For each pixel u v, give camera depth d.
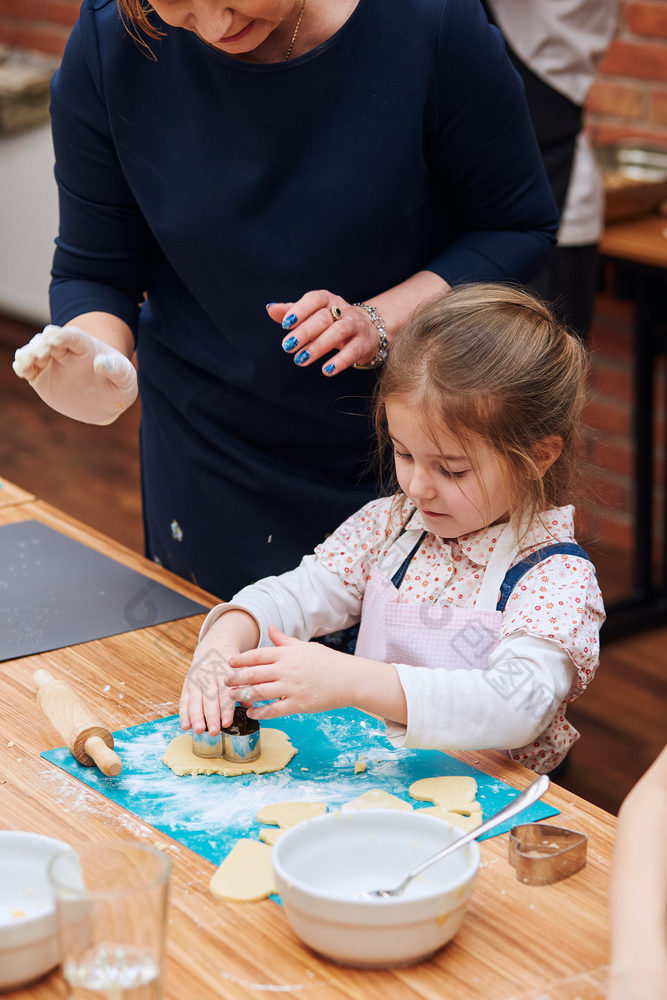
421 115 1.37
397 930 0.80
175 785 1.05
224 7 1.19
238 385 1.53
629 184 2.95
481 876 0.93
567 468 1.32
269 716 1.12
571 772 2.46
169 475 1.69
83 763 1.08
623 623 3.06
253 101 1.36
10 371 4.98
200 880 0.91
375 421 1.45
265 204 1.41
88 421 1.33
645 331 2.93
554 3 2.40
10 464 4.11
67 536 1.61
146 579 1.48
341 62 1.34
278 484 1.57
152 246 1.60
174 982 0.80
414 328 1.26
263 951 0.84
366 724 1.17
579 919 0.88
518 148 1.45
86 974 0.73
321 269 1.43
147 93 1.41
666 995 0.75
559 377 1.27
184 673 1.26
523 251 1.50
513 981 0.81
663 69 3.22
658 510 3.43
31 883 0.86
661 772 0.91
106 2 1.44
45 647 1.30
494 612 1.25
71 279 1.59
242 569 1.64
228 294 1.47
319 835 0.90
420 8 1.33
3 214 5.16
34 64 4.86
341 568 1.38
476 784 1.06
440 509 1.24
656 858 0.84
